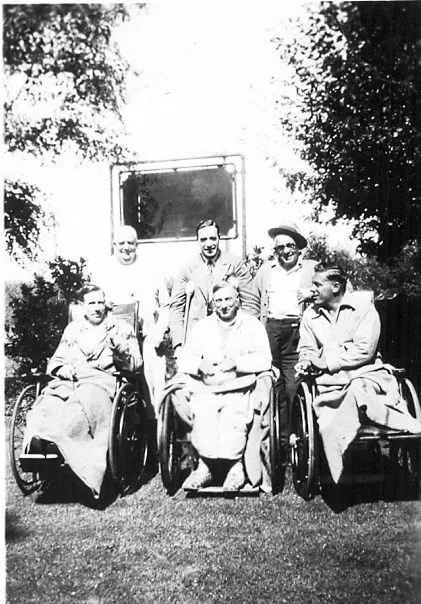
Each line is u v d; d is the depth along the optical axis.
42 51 3.49
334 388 2.90
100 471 2.91
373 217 3.51
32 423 3.00
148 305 3.69
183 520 2.78
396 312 3.41
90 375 3.16
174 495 3.05
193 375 3.15
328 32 3.26
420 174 3.37
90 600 2.41
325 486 2.95
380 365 3.02
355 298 3.12
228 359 3.10
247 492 3.01
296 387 3.39
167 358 3.62
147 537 2.65
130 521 2.79
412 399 2.99
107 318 3.41
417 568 2.41
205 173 3.83
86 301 3.36
